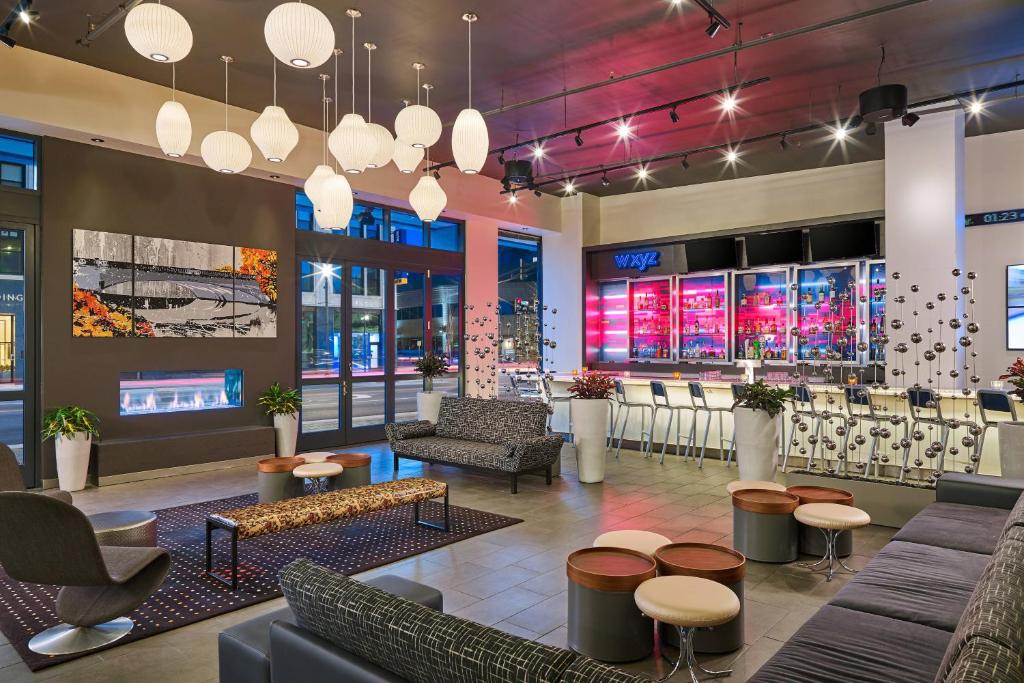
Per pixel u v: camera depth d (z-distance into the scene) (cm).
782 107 750
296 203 866
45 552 292
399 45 593
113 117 659
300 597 180
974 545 335
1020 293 832
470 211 1039
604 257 1217
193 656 312
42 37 584
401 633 150
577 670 128
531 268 1278
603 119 789
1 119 603
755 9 529
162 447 713
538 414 695
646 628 305
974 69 647
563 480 705
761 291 1069
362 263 952
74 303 676
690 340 1138
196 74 663
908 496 500
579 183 1122
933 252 768
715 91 699
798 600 374
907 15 538
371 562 442
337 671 160
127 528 382
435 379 1210
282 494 561
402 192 930
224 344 792
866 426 698
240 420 806
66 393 671
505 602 374
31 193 655
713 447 836
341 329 927
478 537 501
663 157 881
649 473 741
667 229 1156
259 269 823
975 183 863
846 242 953
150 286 730
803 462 748
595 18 545
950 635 232
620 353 1216
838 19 514
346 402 930
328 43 370
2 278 647
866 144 881
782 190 1037
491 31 568
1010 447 512
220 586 402
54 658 305
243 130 759
